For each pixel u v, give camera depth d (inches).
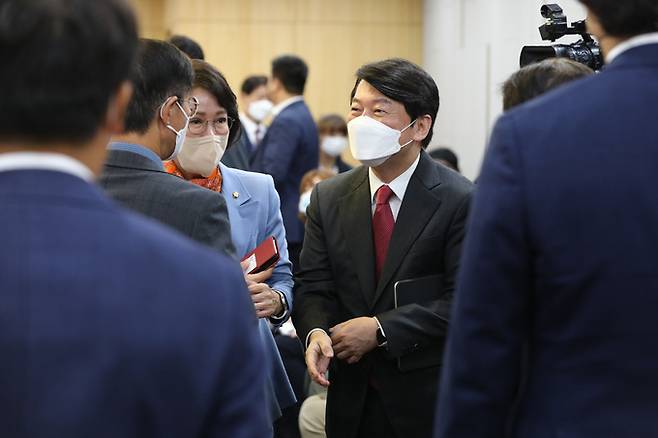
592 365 68.8
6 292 50.6
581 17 220.2
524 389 72.8
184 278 53.7
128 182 93.4
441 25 389.7
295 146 271.3
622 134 69.6
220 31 426.6
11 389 50.1
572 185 69.2
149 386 51.8
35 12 52.5
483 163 73.0
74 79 53.3
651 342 68.1
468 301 71.4
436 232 123.7
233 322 54.7
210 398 53.8
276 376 125.1
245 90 341.1
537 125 71.2
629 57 72.2
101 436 50.7
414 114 125.3
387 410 124.5
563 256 69.1
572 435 68.3
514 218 70.2
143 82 95.5
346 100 434.0
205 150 121.3
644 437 67.4
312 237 131.9
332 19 431.5
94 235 52.8
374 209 128.0
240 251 125.3
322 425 171.3
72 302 51.1
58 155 54.1
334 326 127.3
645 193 68.4
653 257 68.1
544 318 70.9
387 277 124.1
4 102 52.7
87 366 50.8
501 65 303.6
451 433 72.6
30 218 52.1
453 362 72.5
